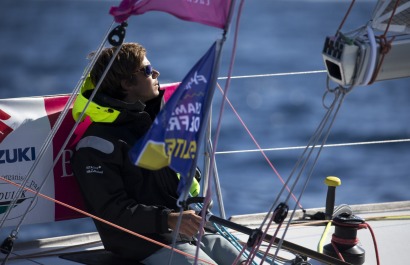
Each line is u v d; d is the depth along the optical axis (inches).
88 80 490.3
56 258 519.5
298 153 1669.5
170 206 483.8
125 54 481.1
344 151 1683.1
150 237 470.6
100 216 463.8
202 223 362.9
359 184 1481.3
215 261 490.6
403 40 350.3
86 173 464.1
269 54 3235.7
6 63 2987.2
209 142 550.0
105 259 492.7
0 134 493.7
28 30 3804.1
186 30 3779.5
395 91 2367.1
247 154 1649.9
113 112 472.1
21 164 500.7
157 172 478.9
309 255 452.4
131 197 479.5
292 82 2559.1
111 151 467.8
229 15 350.9
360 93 2329.0
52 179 509.4
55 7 4402.1
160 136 344.5
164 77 2812.5
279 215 375.9
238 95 2377.0
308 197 1368.1
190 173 355.3
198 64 351.9
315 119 2102.6
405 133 1994.3
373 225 607.8
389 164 1604.3
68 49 3334.2
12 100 501.7
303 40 3612.2
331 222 561.0
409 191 1457.9
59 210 513.0
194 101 351.6
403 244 570.6
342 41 339.6
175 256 463.5
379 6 358.9
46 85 2625.5
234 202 1330.0
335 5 4662.9
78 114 482.9
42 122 506.0
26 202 502.9
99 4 4544.8
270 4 4699.8
